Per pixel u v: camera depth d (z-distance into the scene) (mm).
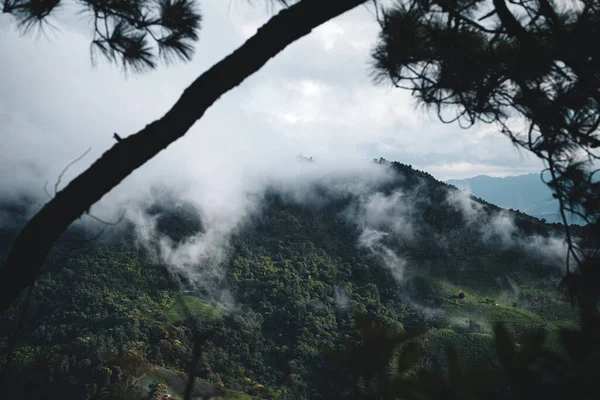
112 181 2080
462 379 812
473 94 2656
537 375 759
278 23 2125
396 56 2553
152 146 2084
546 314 108438
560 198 2533
